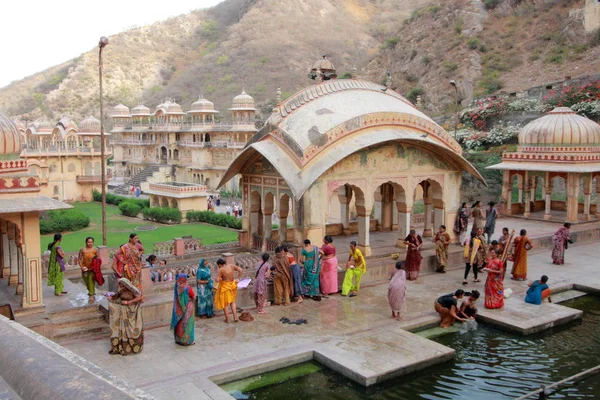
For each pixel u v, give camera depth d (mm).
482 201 36156
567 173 24812
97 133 61438
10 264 14195
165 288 14000
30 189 12219
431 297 14695
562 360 11148
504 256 14266
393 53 70438
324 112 16922
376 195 22234
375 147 17016
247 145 18375
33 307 12125
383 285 15945
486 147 42031
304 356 10844
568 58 50469
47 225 33531
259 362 10344
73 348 11172
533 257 19750
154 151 72250
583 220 25328
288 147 16266
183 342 11172
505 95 46375
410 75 64125
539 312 13461
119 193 62250
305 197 15695
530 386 9977
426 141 17281
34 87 123875
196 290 13242
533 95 44500
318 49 104812
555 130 25250
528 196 26750
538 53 53875
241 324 12578
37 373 1659
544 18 58156
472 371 10594
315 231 15961
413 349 11047
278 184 17438
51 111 106000
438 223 19266
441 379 10234
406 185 17953
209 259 17625
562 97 40812
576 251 20922
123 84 114125
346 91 18312
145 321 12594
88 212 45781
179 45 130125
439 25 67188
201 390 9188
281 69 99000
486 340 12195
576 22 53281
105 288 15852
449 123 48250
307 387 9883
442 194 18875
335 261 14922
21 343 1934
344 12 121812
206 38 132125
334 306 13938
